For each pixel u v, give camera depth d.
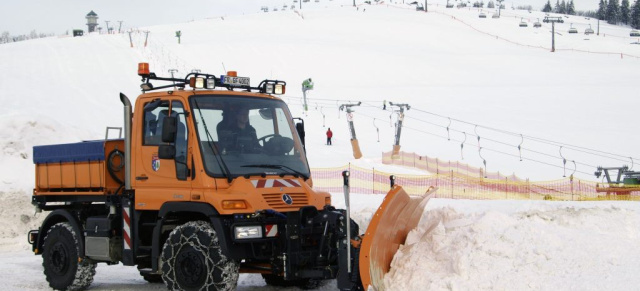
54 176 9.80
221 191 7.50
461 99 53.19
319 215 7.89
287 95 55.66
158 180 8.04
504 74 72.50
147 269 8.66
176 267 7.61
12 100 45.28
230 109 8.05
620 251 6.47
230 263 7.36
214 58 76.12
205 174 7.54
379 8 167.00
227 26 121.25
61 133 19.03
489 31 133.75
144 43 86.69
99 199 9.02
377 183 22.02
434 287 6.36
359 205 15.12
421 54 87.75
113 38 93.19
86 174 9.19
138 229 8.33
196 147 7.62
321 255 7.75
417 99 53.78
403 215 7.31
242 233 7.31
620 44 121.94
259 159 7.95
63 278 9.22
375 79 68.31
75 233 9.18
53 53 74.56
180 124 7.88
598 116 43.84
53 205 10.02
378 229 6.58
